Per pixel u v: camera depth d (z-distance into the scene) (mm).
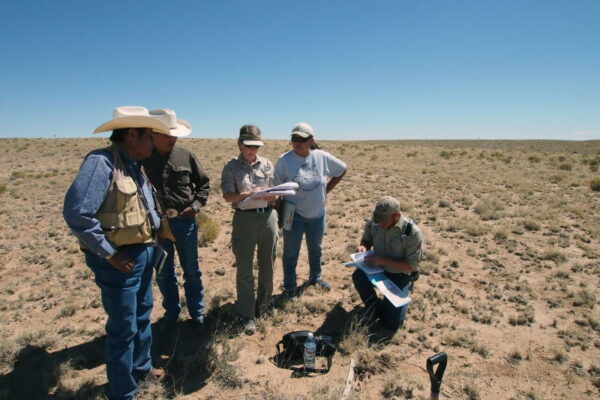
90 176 2375
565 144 86375
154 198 3094
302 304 4777
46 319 4574
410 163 25344
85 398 3137
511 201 12109
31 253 7285
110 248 2443
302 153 4660
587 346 3930
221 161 26719
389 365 3598
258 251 4277
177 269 6105
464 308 4656
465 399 3152
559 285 5508
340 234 8281
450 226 8648
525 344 3990
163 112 3529
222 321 4387
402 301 3814
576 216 10062
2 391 3234
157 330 4238
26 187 16500
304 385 3289
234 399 3113
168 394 3178
